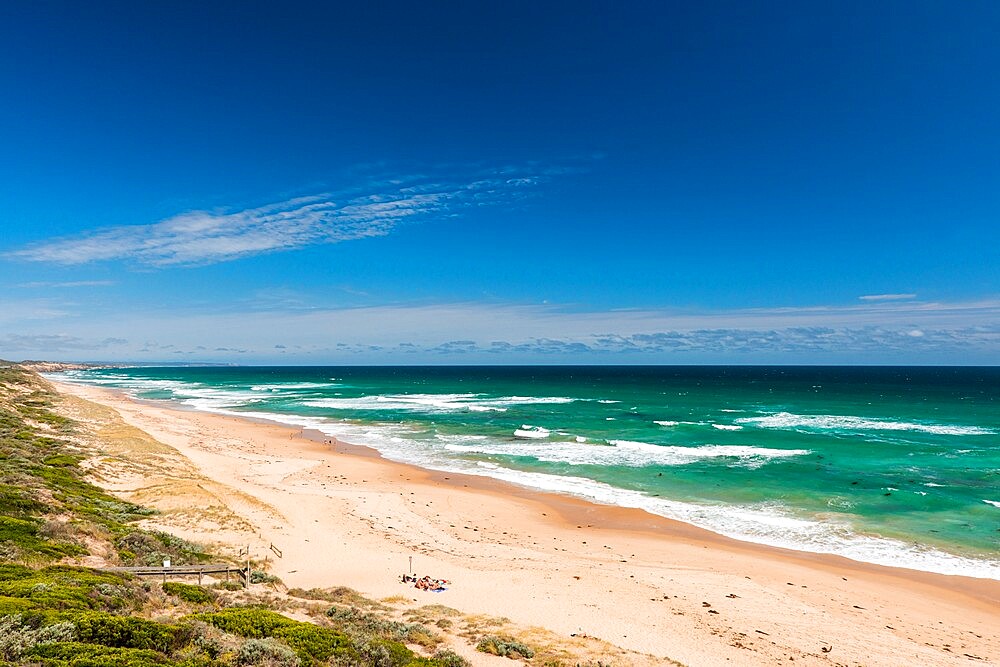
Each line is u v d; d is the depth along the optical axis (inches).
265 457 1582.2
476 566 772.6
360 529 928.3
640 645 542.0
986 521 1007.0
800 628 612.4
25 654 320.8
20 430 1389.0
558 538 949.2
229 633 425.4
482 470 1459.2
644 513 1089.4
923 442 1800.0
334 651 420.8
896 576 787.4
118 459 1248.2
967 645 596.1
